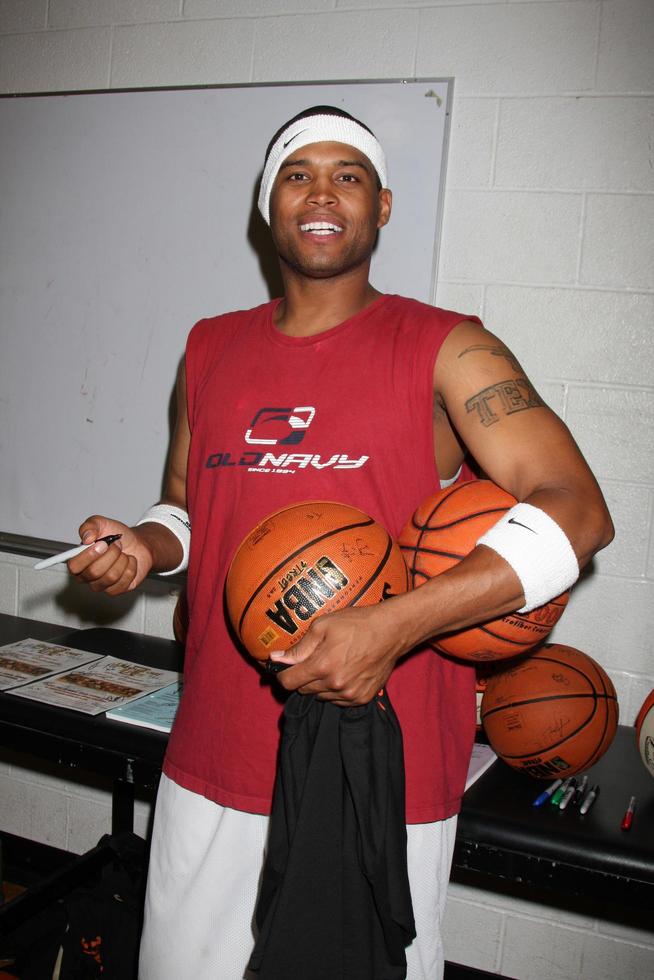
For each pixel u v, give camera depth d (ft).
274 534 3.30
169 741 4.20
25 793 7.93
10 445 7.75
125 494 7.38
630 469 5.99
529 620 3.67
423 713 3.75
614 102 5.88
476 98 6.17
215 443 4.04
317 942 3.22
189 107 6.92
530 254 6.11
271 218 4.20
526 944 6.46
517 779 4.72
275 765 3.76
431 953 3.92
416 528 3.78
